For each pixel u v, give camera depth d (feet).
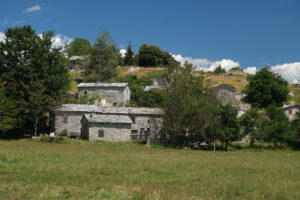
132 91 229.86
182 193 36.55
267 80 268.41
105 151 96.89
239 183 46.50
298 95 317.42
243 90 300.20
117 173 52.42
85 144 132.05
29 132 168.76
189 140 164.86
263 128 166.40
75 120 159.84
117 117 156.25
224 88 265.34
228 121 154.71
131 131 163.53
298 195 39.22
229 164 72.49
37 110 150.30
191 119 145.07
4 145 103.04
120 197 33.86
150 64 465.88
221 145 168.96
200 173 56.03
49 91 160.86
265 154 123.44
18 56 157.38
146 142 151.84
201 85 172.35
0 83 148.87
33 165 55.36
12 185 38.11
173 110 148.56
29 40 161.99
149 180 46.83
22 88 156.66
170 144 159.43
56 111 158.61
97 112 162.91
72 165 57.72
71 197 33.19
